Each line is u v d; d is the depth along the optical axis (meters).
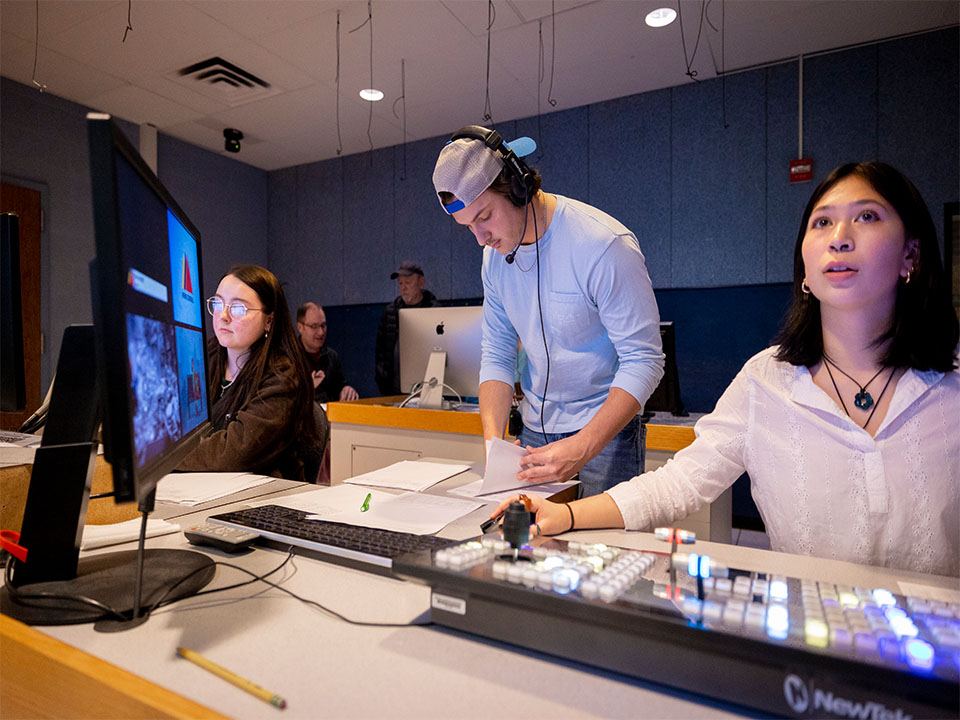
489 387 1.47
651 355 1.25
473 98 3.89
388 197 4.81
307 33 3.08
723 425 0.98
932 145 3.11
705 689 0.45
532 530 0.82
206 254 4.83
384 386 4.16
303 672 0.49
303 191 5.23
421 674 0.49
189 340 0.82
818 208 0.82
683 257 3.74
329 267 5.11
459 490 1.11
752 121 3.53
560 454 1.08
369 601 0.64
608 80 3.65
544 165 4.16
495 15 2.92
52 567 0.66
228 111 4.07
